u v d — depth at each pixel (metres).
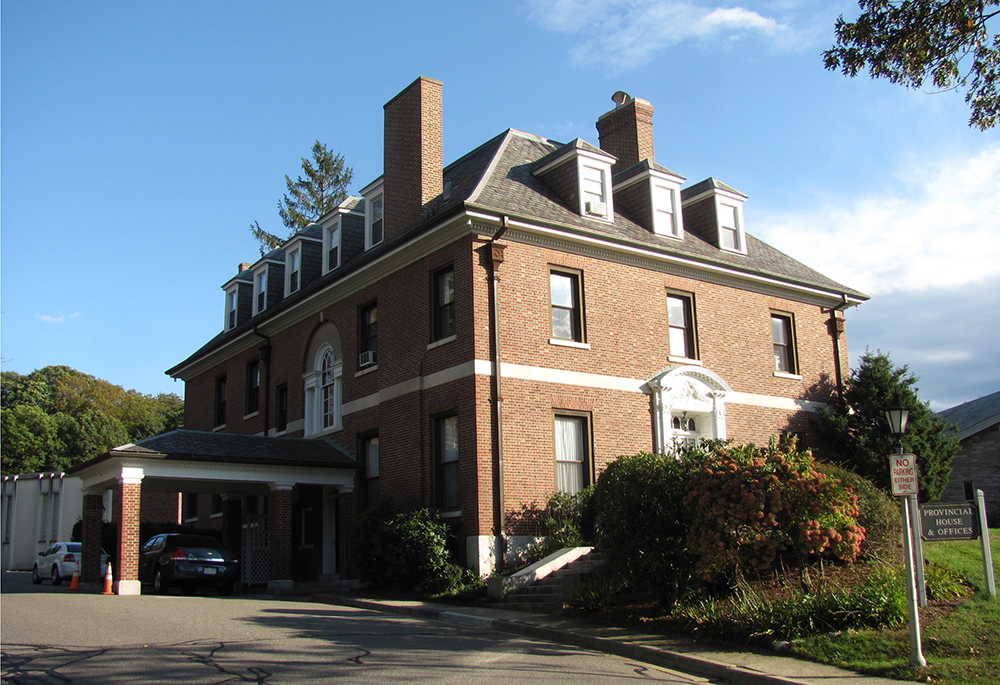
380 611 17.36
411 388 22.09
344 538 23.62
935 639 11.08
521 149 25.30
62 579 28.88
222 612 15.90
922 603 12.63
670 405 23.05
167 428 69.62
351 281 24.83
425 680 9.79
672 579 14.36
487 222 20.66
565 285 22.30
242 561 25.41
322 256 30.64
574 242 22.19
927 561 15.01
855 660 10.79
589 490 20.48
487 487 19.80
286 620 14.82
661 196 25.19
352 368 24.84
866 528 15.12
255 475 22.47
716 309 25.00
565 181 23.53
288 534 22.66
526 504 20.27
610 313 22.70
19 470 60.41
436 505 20.94
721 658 11.23
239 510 29.41
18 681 9.41
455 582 18.91
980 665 10.09
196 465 21.69
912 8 13.82
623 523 14.81
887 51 14.15
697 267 24.47
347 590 21.52
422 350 21.89
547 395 21.12
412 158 23.80
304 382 27.30
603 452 21.77
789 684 9.88
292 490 24.53
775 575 14.33
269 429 29.17
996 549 16.64
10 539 46.81
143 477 21.17
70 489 46.22
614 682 10.10
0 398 75.25
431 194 23.33
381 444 23.06
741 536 13.10
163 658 10.85
